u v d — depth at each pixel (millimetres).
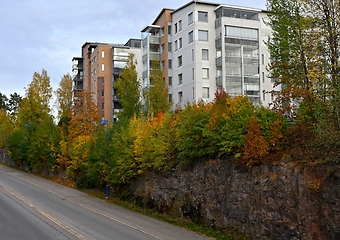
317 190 11273
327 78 13500
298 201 12023
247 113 14992
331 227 10742
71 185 30891
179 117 19219
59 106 50906
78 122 32812
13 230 14359
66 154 33031
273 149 13797
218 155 16219
